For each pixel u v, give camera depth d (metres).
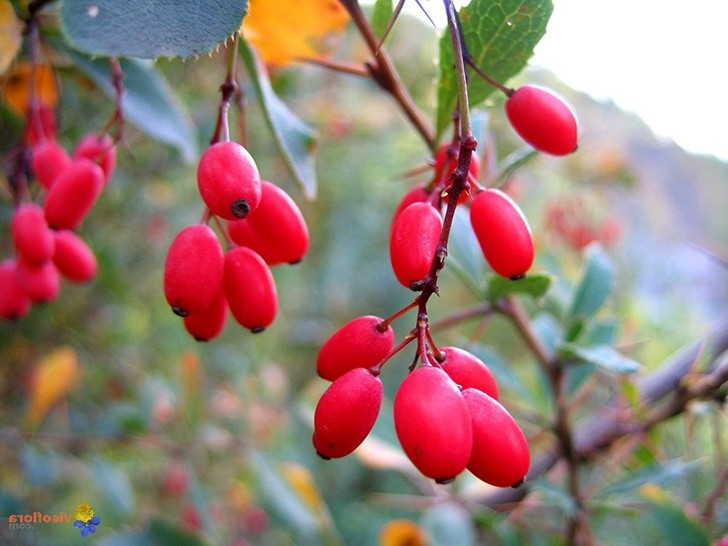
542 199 0.35
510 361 0.37
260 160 0.30
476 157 0.09
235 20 0.08
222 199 0.08
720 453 0.14
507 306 0.13
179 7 0.08
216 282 0.08
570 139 0.09
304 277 0.47
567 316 0.14
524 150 0.12
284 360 0.48
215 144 0.08
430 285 0.07
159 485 0.27
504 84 0.11
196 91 0.24
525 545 0.17
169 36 0.08
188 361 0.22
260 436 0.32
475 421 0.07
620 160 0.30
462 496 0.18
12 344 0.25
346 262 0.46
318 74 0.29
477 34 0.10
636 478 0.13
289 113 0.12
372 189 0.43
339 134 0.32
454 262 0.13
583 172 0.30
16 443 0.19
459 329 0.33
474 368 0.08
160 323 0.34
